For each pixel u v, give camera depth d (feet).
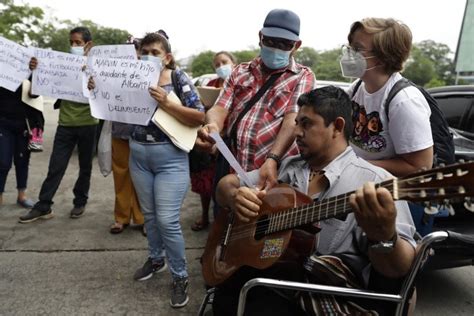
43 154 21.95
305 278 4.94
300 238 4.83
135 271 9.80
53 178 12.53
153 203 8.75
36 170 18.53
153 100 7.93
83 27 11.68
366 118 6.59
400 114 5.99
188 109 7.92
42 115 13.07
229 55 14.07
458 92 12.48
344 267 4.71
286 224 4.88
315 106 5.04
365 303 4.73
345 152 5.23
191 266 10.36
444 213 8.04
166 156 8.11
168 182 8.15
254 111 7.34
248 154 7.27
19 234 11.51
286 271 5.07
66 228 12.13
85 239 11.43
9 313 7.90
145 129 8.14
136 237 11.74
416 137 5.92
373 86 6.44
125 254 10.68
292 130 6.73
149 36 8.28
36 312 7.98
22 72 10.52
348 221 4.93
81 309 8.18
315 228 4.71
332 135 5.11
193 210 14.74
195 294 9.00
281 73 7.32
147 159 8.21
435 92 13.07
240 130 7.37
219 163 8.00
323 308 4.60
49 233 11.70
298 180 5.57
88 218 13.03
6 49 10.34
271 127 7.18
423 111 6.01
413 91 6.09
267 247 5.08
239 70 7.95
